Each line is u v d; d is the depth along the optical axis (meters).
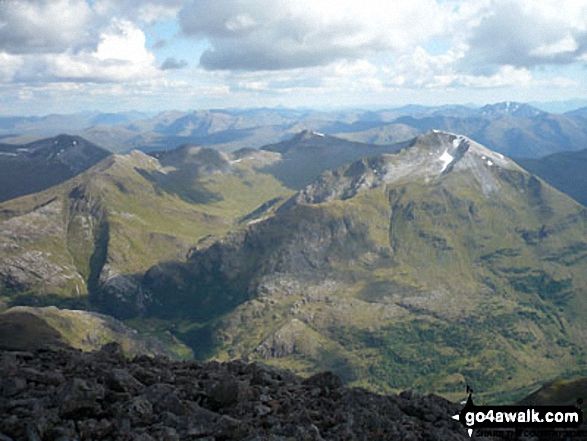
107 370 22.20
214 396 21.50
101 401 18.94
